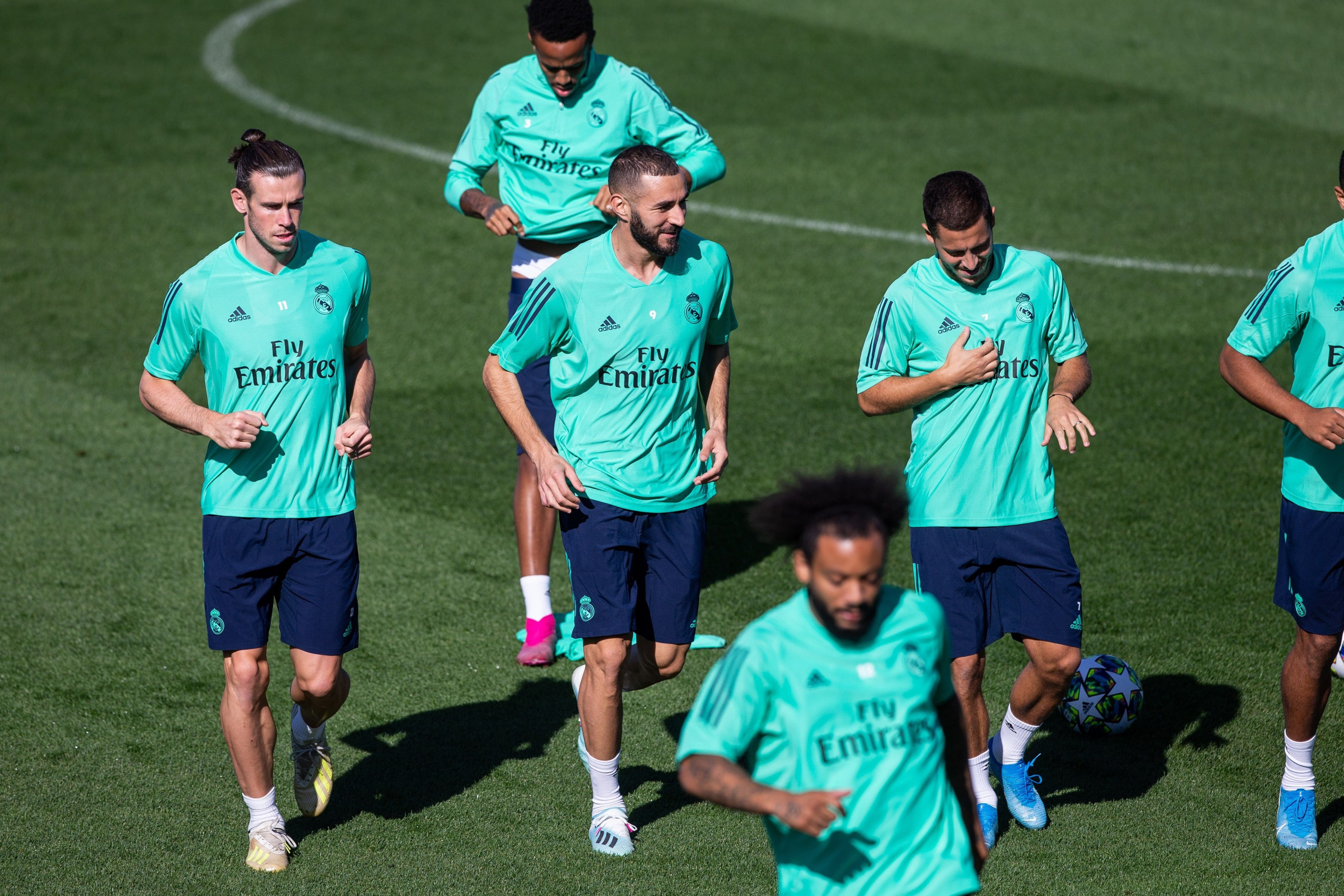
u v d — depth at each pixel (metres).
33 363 32.94
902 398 16.05
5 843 16.53
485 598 23.55
